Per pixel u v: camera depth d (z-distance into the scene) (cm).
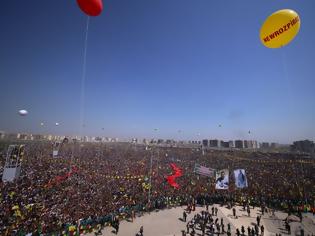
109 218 2439
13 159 3100
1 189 2877
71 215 2311
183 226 2442
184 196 3412
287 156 7444
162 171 5494
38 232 1905
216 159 7506
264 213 2975
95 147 12112
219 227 2256
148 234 2195
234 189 3881
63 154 7962
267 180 4497
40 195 2853
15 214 2194
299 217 2773
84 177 4272
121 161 6981
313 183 4212
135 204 2934
